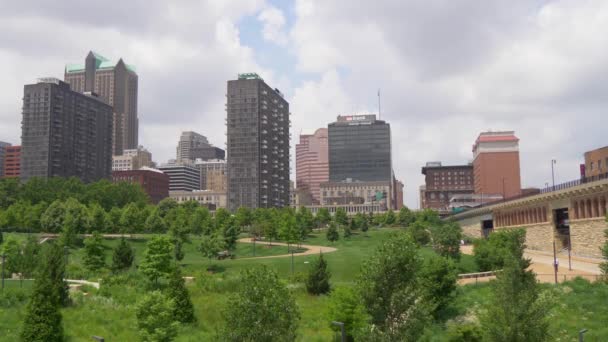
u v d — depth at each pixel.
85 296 56.34
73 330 43.56
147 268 71.69
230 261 103.69
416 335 33.00
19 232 145.50
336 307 45.91
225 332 29.77
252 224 160.25
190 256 115.00
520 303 35.91
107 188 194.25
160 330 40.47
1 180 179.00
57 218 133.38
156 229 139.88
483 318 37.25
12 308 48.69
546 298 46.47
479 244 83.31
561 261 81.62
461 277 67.81
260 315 29.27
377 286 33.31
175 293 50.50
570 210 91.88
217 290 64.88
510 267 37.97
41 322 39.03
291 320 30.55
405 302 33.00
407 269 33.34
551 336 36.62
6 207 169.50
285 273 87.94
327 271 65.44
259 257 111.06
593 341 40.41
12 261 68.06
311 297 62.38
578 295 52.00
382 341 31.95
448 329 47.66
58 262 52.59
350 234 154.50
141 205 186.38
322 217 180.75
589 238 84.06
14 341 39.22
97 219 132.62
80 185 192.00
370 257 34.91
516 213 123.50
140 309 41.34
